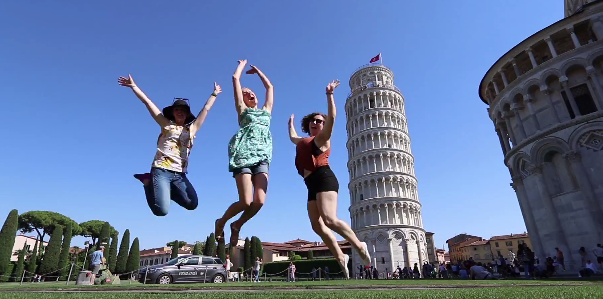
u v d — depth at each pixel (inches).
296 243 4507.9
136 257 2593.5
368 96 3361.2
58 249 2196.1
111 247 2509.8
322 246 3693.4
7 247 1968.5
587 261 874.1
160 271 895.7
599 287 223.3
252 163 189.9
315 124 214.1
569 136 1060.5
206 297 171.0
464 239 6348.4
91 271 827.4
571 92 1114.1
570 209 1036.5
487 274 847.1
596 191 980.6
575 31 1195.3
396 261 2610.7
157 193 193.8
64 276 2144.4
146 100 220.4
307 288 363.9
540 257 1117.1
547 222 1093.8
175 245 2874.0
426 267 1847.9
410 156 3164.4
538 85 1187.3
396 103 3390.7
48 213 2933.1
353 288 335.6
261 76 244.5
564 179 1076.5
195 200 213.6
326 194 177.0
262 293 207.8
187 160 216.7
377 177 2945.4
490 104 1460.4
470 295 156.9
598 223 958.4
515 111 1257.4
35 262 2148.1
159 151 207.5
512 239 4933.6
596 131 1012.5
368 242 2709.2
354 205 3026.6
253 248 2881.4
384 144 3102.9
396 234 2701.8
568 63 1117.7
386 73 3627.0
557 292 166.6
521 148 1211.2
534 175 1155.3
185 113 222.2
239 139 199.9
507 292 173.0
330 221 172.1
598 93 1043.9
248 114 210.8
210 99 244.4
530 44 1250.0
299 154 195.2
